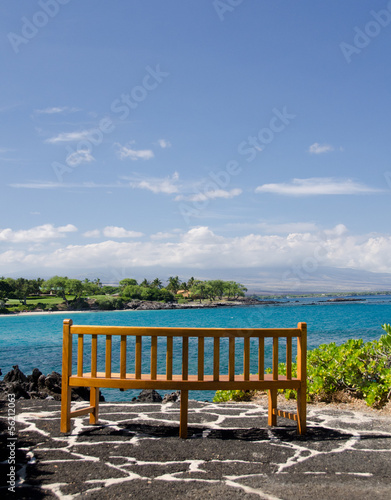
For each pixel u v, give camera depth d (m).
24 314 128.88
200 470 3.81
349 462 4.06
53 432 4.99
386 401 6.88
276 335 5.02
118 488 3.38
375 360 7.67
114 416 5.87
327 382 7.61
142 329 4.85
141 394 9.25
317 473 3.76
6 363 25.84
